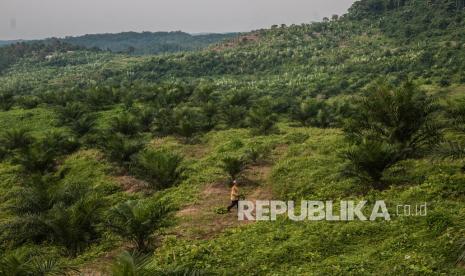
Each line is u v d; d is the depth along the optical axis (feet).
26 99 189.37
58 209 44.65
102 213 51.06
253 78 478.59
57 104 175.42
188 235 43.70
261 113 110.83
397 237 32.81
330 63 502.79
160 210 41.27
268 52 599.57
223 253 36.11
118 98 181.06
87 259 41.55
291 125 121.19
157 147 93.76
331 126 112.16
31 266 31.58
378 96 55.26
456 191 40.70
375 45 572.92
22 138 99.66
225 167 63.82
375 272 28.12
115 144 77.92
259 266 32.30
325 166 61.31
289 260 32.89
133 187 67.72
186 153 89.04
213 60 556.10
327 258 32.12
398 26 633.61
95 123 122.52
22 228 46.62
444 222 32.76
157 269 27.35
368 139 51.31
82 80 506.48
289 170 62.54
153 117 119.03
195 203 55.67
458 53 379.14
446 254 28.58
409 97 53.31
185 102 169.58
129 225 39.75
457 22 558.15
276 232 39.19
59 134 97.96
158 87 213.05
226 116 122.83
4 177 80.48
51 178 74.84
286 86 386.32
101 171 77.71
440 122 53.11
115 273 24.64
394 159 47.03
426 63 379.96
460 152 40.98
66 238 43.75
